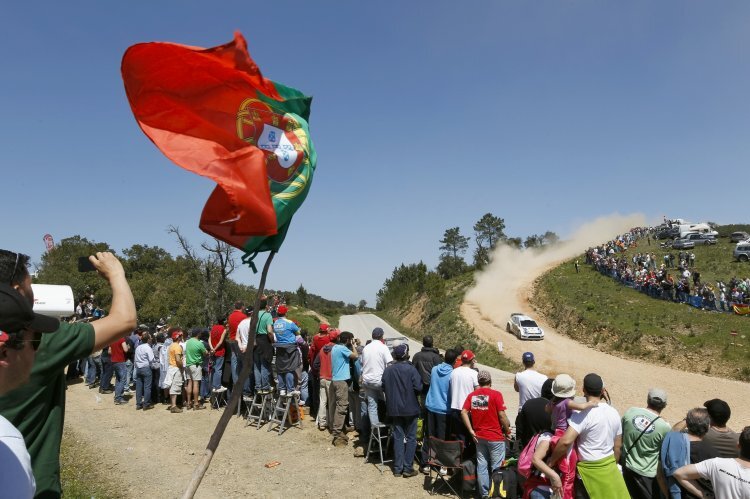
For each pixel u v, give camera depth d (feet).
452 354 26.50
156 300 138.92
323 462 28.12
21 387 6.69
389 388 26.09
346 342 32.30
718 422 16.87
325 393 34.40
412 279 309.01
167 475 25.99
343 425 31.27
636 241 223.92
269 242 9.39
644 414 19.08
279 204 9.45
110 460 27.99
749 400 72.54
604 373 92.27
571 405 16.01
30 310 5.50
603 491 15.47
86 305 48.47
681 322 110.63
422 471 27.07
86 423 36.01
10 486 4.75
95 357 50.93
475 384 25.16
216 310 107.65
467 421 23.79
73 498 21.57
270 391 35.29
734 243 183.21
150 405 41.04
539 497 16.24
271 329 34.73
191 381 40.63
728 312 110.52
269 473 26.45
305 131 10.24
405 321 232.53
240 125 9.20
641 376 88.69
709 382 82.99
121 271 8.45
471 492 24.21
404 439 26.45
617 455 16.87
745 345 94.48
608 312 129.18
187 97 8.68
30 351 5.57
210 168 8.42
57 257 153.38
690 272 140.77
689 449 16.63
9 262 6.45
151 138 8.30
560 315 143.23
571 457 16.07
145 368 40.81
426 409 27.09
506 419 23.25
